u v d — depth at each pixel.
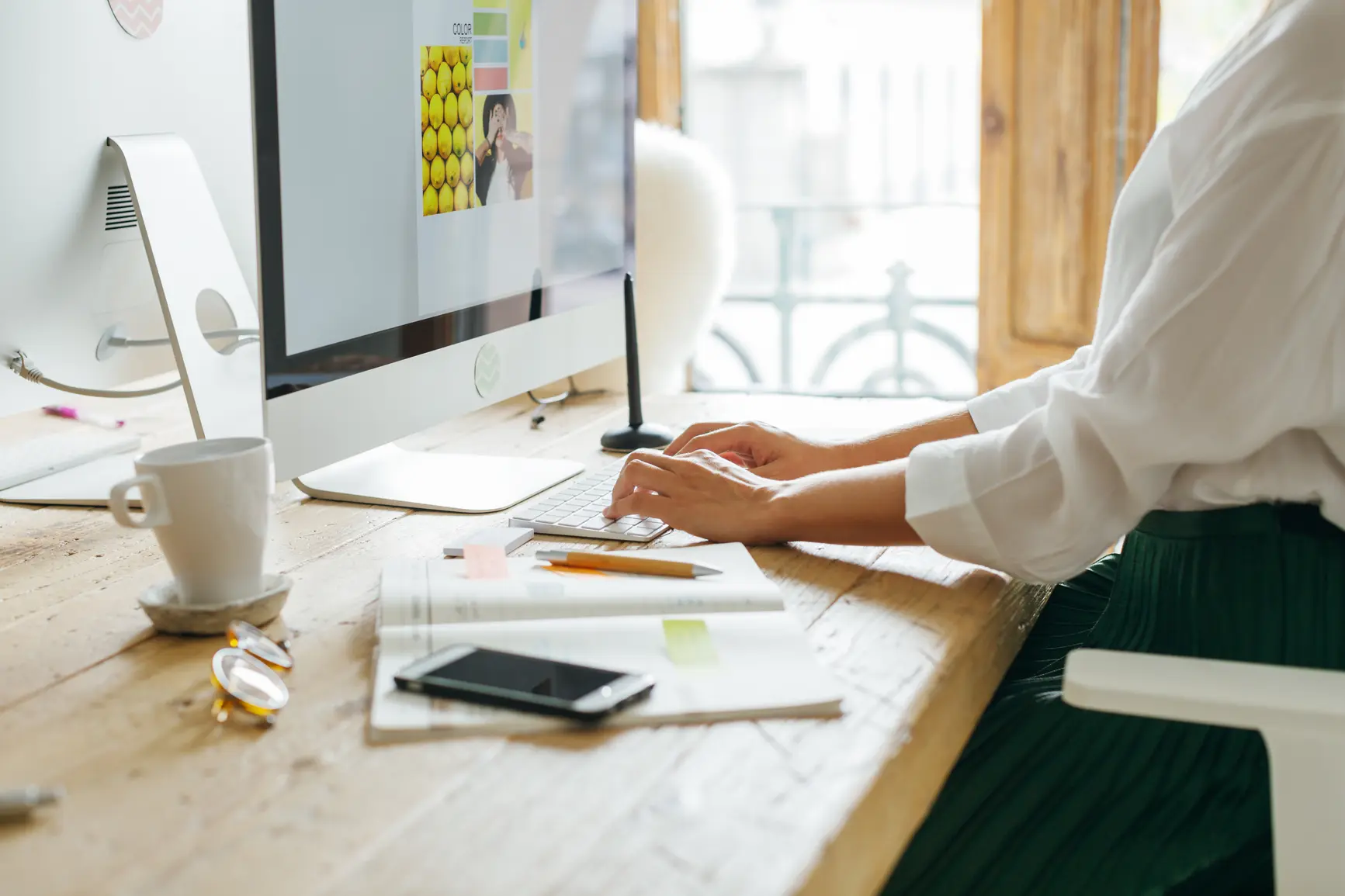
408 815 0.53
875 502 0.90
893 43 4.80
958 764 0.87
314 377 1.02
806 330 4.95
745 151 4.91
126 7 1.17
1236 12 2.55
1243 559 0.87
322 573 0.91
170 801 0.55
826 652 0.73
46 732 0.63
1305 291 0.79
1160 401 0.81
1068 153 2.69
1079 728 0.88
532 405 1.58
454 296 1.21
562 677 0.65
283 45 0.95
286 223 0.97
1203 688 0.64
